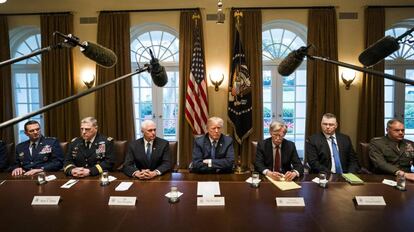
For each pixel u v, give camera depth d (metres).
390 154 2.59
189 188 1.91
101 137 2.76
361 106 4.35
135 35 4.79
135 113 4.80
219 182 2.03
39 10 4.55
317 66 4.30
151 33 4.80
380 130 4.33
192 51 4.36
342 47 4.39
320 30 4.29
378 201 1.62
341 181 2.04
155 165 2.57
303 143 4.80
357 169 2.70
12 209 1.58
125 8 4.49
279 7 4.35
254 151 2.91
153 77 1.53
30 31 4.87
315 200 1.67
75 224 1.39
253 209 1.55
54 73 4.48
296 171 2.24
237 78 4.14
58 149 2.92
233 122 4.20
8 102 4.62
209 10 4.41
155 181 2.08
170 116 4.88
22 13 4.52
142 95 4.86
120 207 1.59
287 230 1.31
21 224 1.39
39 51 0.94
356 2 4.35
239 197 1.73
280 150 2.58
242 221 1.40
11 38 4.84
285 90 4.78
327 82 4.31
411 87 4.65
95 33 4.53
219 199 1.66
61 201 1.69
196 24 4.25
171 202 1.66
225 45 4.41
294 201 1.63
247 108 4.19
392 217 1.44
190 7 4.43
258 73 4.34
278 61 4.75
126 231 1.31
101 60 1.28
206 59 4.44
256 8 4.33
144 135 2.60
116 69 4.43
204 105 4.24
